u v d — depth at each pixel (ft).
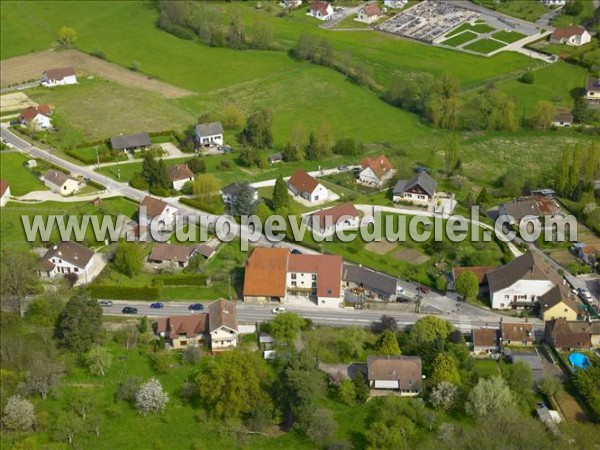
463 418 477.36
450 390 481.46
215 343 536.83
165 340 553.64
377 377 499.10
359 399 490.90
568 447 437.58
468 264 638.94
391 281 602.44
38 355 528.63
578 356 529.04
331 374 513.86
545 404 488.85
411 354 531.50
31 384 498.28
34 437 460.96
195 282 618.85
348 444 453.99
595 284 611.88
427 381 499.51
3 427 473.67
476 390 474.08
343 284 613.93
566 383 506.89
